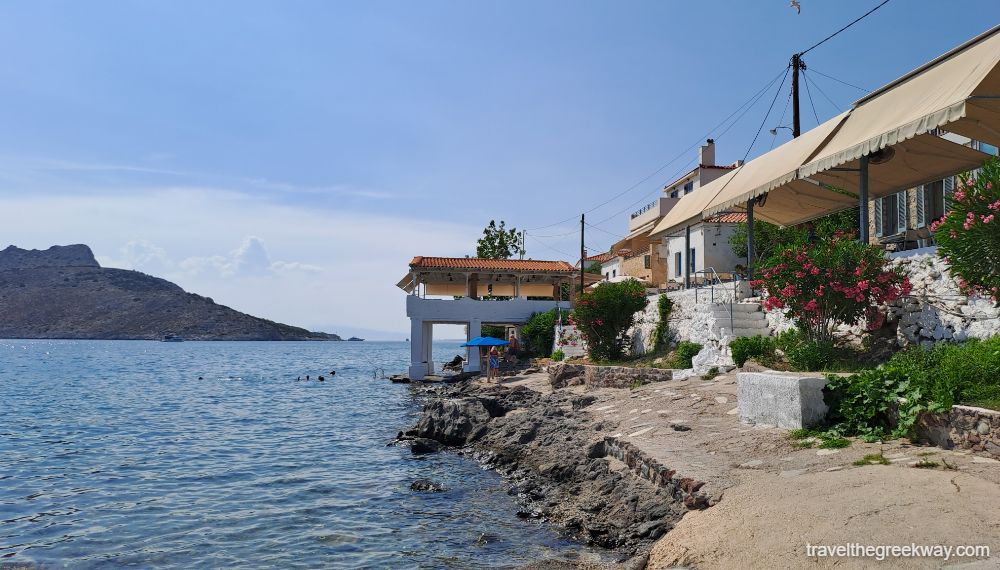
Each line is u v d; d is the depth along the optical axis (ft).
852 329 57.72
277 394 143.84
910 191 78.59
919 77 51.13
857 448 32.07
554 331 148.15
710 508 28.76
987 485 24.08
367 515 43.96
